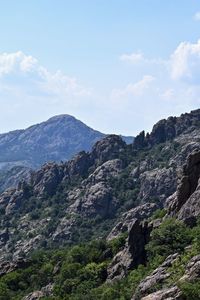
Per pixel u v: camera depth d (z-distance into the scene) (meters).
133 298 83.06
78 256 150.38
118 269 115.94
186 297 68.12
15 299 142.50
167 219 122.25
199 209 117.38
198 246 91.12
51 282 149.38
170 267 86.12
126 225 185.38
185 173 130.38
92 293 111.50
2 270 169.50
